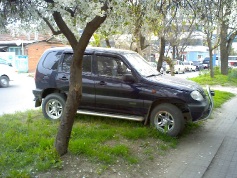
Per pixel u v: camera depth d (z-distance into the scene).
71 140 5.65
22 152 5.11
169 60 10.66
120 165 4.81
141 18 5.45
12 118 7.68
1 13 3.73
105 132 6.17
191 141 6.33
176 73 37.03
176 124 6.27
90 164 4.74
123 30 5.48
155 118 6.50
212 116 8.73
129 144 5.77
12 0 3.61
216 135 6.82
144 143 5.86
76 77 4.77
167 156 5.40
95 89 6.94
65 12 3.75
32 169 4.44
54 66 7.51
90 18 3.83
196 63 49.00
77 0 3.35
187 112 6.64
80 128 6.44
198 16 5.99
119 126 6.86
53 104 7.45
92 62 7.10
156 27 7.05
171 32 10.55
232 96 13.20
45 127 6.66
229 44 23.14
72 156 4.95
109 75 6.91
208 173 4.82
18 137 5.77
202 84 17.77
